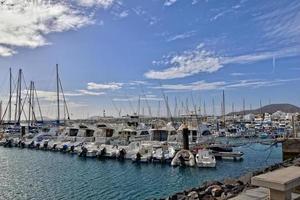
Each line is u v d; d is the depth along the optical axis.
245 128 85.62
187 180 31.66
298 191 8.95
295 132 40.12
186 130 42.22
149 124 64.00
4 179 33.34
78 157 49.31
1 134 78.75
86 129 61.88
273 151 54.03
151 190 27.75
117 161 44.34
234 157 43.69
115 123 65.06
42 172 37.47
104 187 29.11
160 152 41.50
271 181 7.26
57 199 24.92
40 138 66.38
